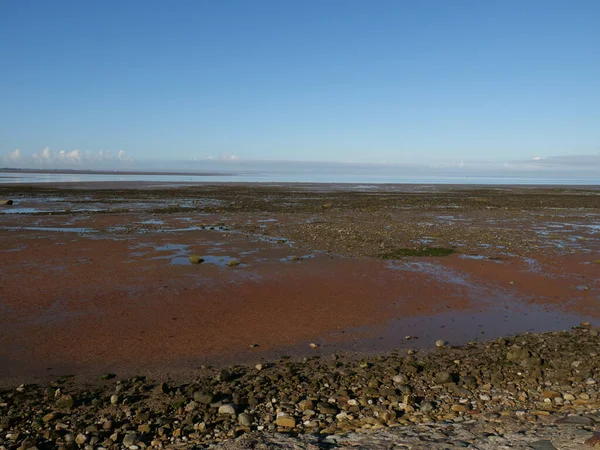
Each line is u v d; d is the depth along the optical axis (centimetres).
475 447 581
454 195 6812
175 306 1323
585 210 4491
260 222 3183
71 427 693
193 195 6094
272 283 1570
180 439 660
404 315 1277
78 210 3841
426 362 955
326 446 606
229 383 853
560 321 1236
